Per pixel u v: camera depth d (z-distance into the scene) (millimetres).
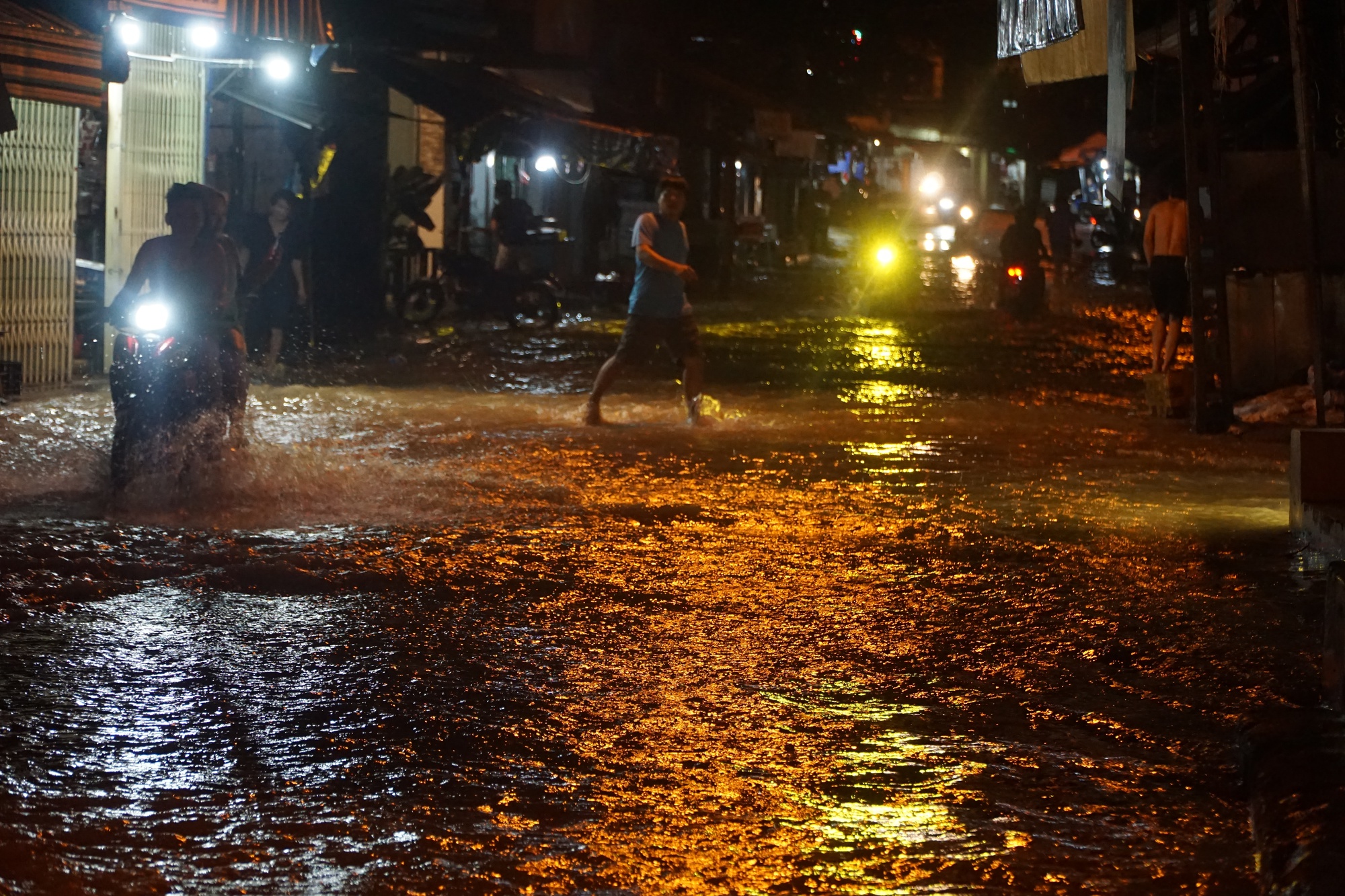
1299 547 9023
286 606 7449
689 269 14297
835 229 62906
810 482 11453
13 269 15656
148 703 5867
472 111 26297
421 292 26688
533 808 4836
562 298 31875
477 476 11406
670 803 4895
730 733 5641
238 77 22406
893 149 70000
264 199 26203
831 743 5527
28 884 4172
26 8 14539
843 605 7652
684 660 6629
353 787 5000
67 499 9930
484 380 18594
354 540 8961
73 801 4820
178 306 10305
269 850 4465
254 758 5270
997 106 58000
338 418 14641
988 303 35156
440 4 32312
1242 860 4438
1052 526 9773
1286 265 15031
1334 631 5973
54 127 16000
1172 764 5309
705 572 8367
